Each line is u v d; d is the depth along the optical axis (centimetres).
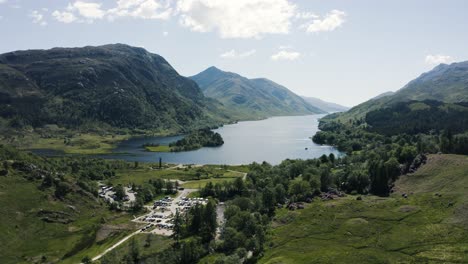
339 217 18275
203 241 16738
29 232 17675
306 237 16562
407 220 16812
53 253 16362
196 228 17850
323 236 16462
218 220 19562
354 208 19175
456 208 16712
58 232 18238
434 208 17475
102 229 18650
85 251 16562
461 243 13888
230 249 15788
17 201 19225
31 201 19662
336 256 14288
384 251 14375
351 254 14350
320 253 14725
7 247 16350
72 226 19025
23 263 15462
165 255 15412
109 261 14925
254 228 16738
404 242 14800
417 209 17738
